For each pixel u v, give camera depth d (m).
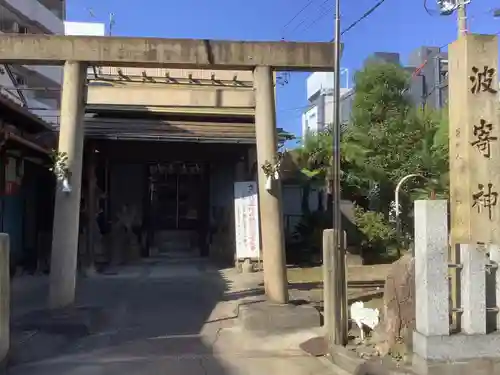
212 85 15.12
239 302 10.43
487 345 5.99
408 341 6.57
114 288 12.62
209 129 16.22
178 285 13.03
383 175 15.84
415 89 23.72
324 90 31.09
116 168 18.69
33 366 7.04
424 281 5.99
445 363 5.89
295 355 7.57
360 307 7.96
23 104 16.61
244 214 15.40
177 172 19.12
